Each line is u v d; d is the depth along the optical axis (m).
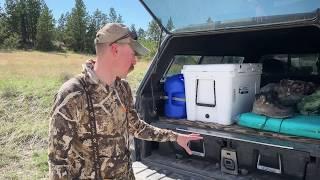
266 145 2.92
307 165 2.75
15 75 18.42
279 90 3.38
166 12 3.39
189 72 3.47
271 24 2.93
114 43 1.76
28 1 108.12
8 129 6.71
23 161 5.41
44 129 6.66
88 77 1.78
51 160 1.68
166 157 3.61
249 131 3.03
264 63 5.28
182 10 3.34
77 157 1.79
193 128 3.39
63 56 80.50
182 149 3.54
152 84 3.74
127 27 1.82
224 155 3.20
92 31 111.00
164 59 3.82
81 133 1.76
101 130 1.79
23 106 8.26
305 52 5.02
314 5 2.64
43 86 10.41
